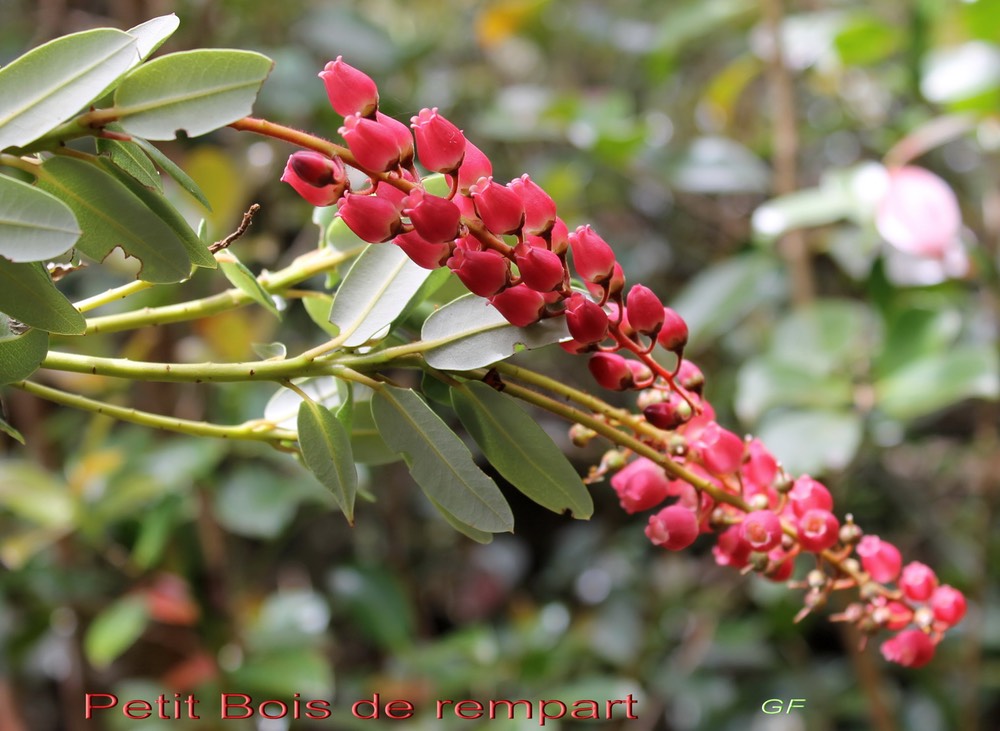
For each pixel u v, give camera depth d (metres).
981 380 0.59
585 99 0.87
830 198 0.64
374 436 0.34
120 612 0.66
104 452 0.67
